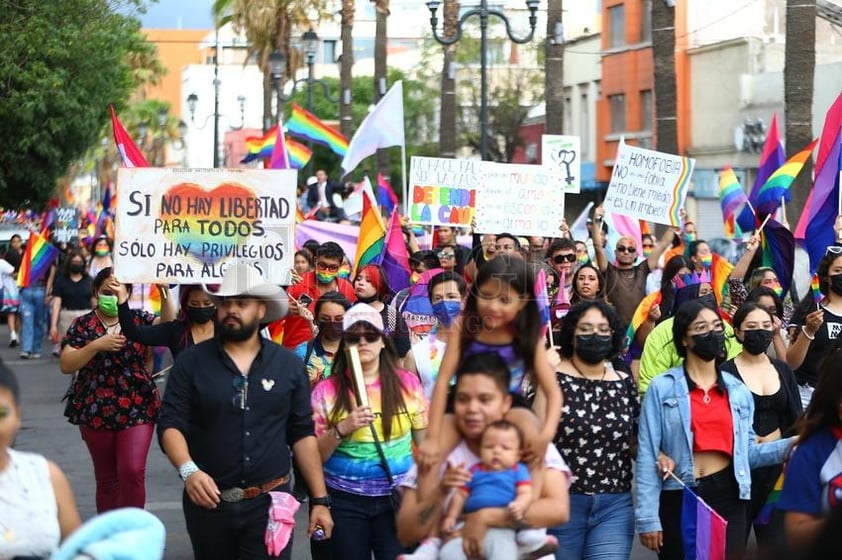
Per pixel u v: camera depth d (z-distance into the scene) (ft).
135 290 43.01
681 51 137.28
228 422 22.38
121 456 30.53
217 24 165.48
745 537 25.21
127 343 30.55
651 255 49.37
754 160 125.59
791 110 66.49
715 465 24.88
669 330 29.50
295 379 22.93
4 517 16.19
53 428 51.47
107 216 111.75
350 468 23.73
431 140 195.52
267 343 22.98
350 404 23.81
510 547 16.96
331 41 297.94
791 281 45.42
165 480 42.19
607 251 53.01
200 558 22.89
